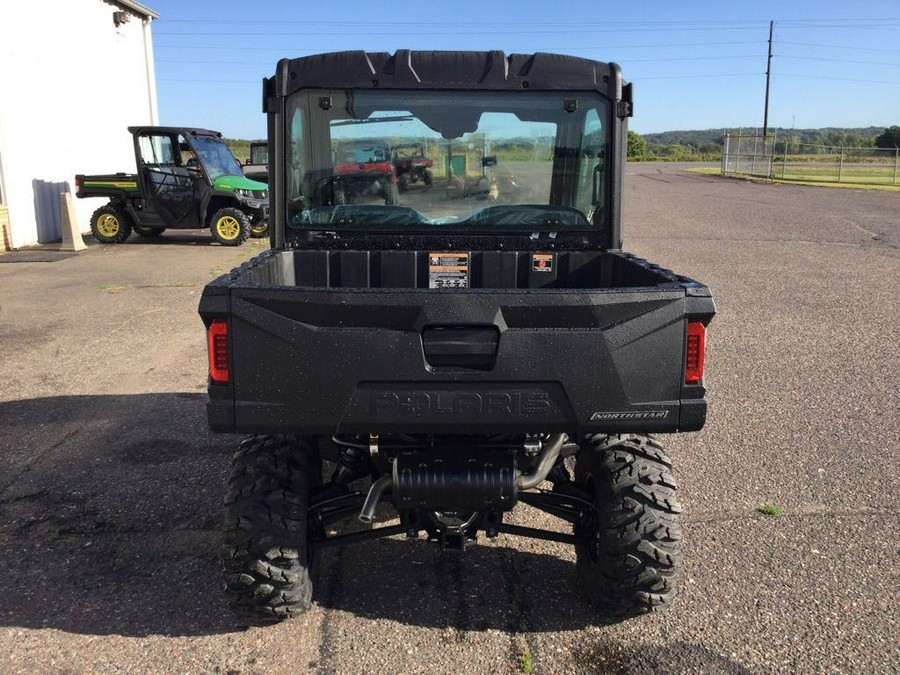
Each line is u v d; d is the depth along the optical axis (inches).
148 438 214.7
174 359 291.6
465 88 151.9
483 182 161.5
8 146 568.1
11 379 267.6
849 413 238.5
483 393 109.7
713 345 317.4
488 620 134.3
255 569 120.4
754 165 1845.5
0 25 553.3
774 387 263.3
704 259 544.1
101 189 616.4
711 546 159.3
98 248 597.6
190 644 127.0
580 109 155.2
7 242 571.5
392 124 156.7
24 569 149.0
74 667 121.2
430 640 128.6
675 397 112.0
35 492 181.9
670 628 132.1
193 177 608.7
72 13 653.3
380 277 166.4
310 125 156.0
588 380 109.8
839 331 340.2
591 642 128.3
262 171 820.6
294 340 107.7
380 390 109.2
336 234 163.0
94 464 197.5
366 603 138.9
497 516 129.9
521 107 155.4
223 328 108.3
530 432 112.3
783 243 630.5
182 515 171.2
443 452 119.0
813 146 1790.1
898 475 193.9
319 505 130.1
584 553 138.3
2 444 210.5
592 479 132.7
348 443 125.6
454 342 108.8
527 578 147.3
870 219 819.4
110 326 341.7
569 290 108.8
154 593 141.5
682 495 183.0
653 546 121.6
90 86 688.4
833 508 176.6
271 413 109.8
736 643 128.1
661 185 1446.9
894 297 414.0
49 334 328.2
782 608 137.9
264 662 122.8
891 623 133.6
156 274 476.4
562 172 160.4
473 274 166.7
